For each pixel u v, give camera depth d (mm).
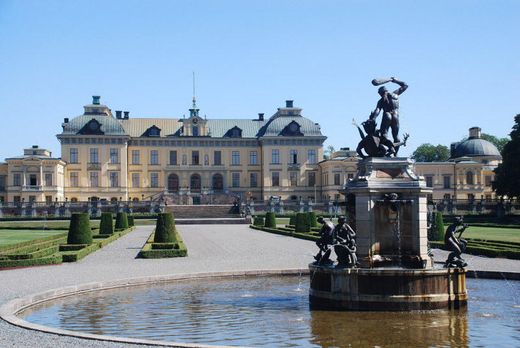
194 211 101375
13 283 26250
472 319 18891
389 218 20688
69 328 18328
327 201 113250
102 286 25703
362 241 20719
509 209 98500
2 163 114812
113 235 57812
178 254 38750
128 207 102188
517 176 87188
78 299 23359
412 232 20656
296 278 29438
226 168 125062
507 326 17984
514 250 36031
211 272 29344
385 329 17656
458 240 20703
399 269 19750
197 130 124625
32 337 15586
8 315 18375
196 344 14898
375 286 19906
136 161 122875
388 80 21984
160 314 20359
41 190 112938
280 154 123625
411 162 21109
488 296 23062
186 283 27719
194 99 127500
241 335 17281
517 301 21969
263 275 30125
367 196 20625
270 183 123312
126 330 18047
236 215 100188
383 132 21516
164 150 123625
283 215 98625
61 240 50125
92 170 119125
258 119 131000
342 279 20344
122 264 34562
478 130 130250
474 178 122500
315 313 19969
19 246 41125
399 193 20672
